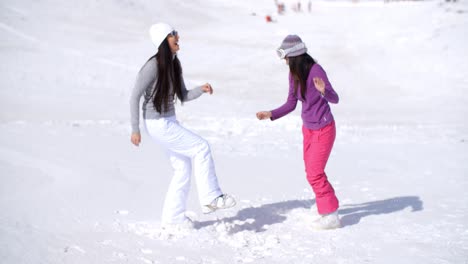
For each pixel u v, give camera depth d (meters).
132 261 3.46
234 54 30.88
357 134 11.63
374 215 4.89
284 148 9.42
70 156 7.17
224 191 5.92
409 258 3.64
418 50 30.30
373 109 19.36
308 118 4.36
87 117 15.94
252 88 23.80
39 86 20.89
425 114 18.11
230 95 22.11
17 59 24.88
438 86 23.81
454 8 39.19
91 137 9.27
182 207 4.28
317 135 4.35
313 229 4.44
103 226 4.26
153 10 43.75
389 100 21.59
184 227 4.25
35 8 36.91
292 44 4.23
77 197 5.14
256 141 10.27
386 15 42.56
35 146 7.69
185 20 43.06
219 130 11.93
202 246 3.94
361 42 33.47
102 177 6.08
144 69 3.95
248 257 3.71
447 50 29.66
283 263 3.60
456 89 23.11
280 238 4.19
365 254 3.77
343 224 4.59
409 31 34.84
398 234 4.25
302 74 4.23
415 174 7.05
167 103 3.99
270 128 12.35
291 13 52.12
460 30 33.31
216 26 41.75
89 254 3.53
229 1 54.75
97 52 28.69
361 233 4.30
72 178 5.89
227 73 26.48
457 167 7.57
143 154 7.95
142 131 10.68
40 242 3.65
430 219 4.68
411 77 25.56
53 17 35.69
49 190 5.30
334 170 7.38
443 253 3.73
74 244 3.70
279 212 5.02
